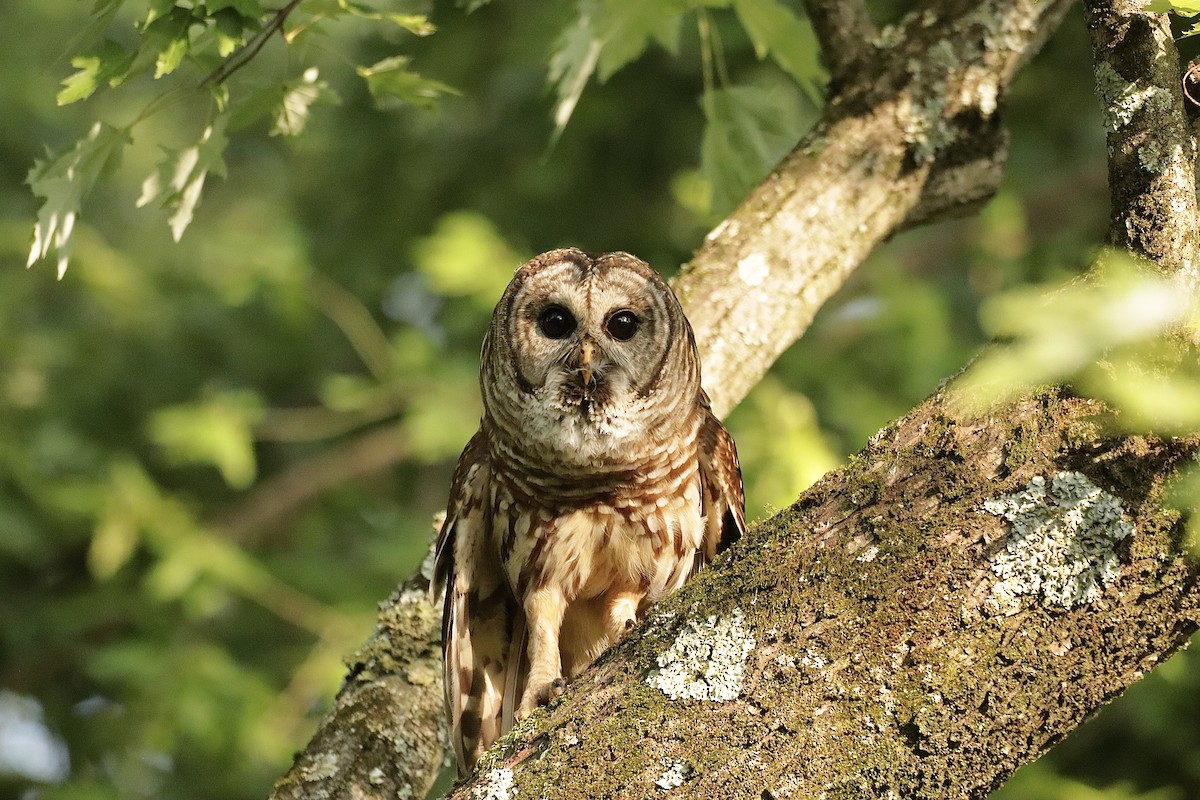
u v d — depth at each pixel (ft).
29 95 74.08
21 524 60.03
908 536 19.40
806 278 32.32
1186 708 49.21
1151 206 19.30
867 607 19.24
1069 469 18.94
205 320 69.21
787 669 19.34
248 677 55.83
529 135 66.18
